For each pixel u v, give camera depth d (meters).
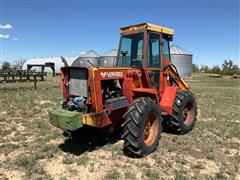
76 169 4.68
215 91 19.94
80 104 5.23
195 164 5.05
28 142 6.05
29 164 4.82
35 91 16.48
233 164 5.15
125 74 5.75
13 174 4.48
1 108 9.98
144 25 6.12
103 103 5.43
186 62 42.53
